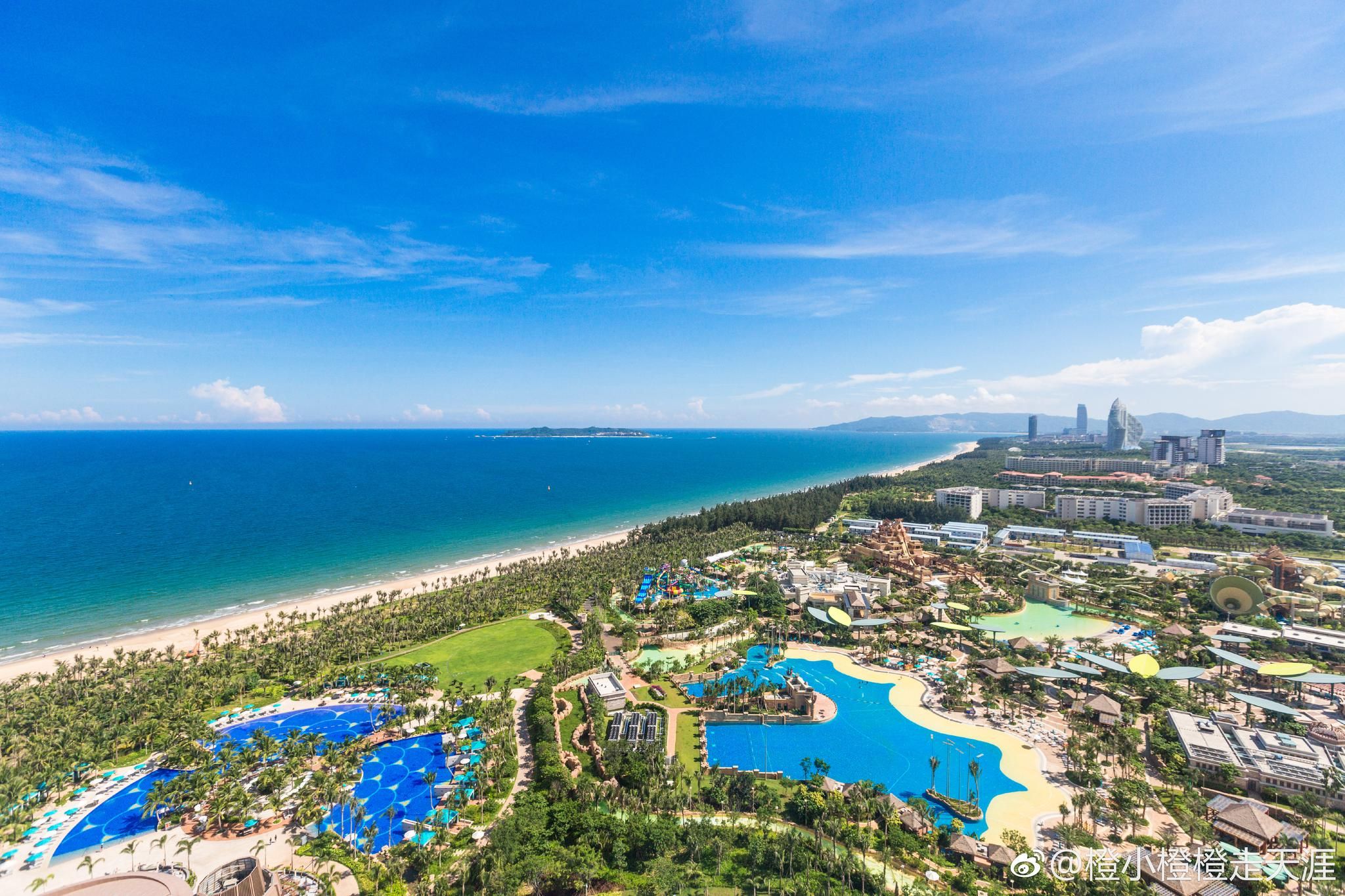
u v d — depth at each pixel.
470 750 155.12
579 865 108.75
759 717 173.38
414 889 109.19
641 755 144.88
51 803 136.12
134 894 98.06
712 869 113.00
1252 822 117.25
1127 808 124.94
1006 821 128.62
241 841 122.69
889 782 144.25
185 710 173.62
